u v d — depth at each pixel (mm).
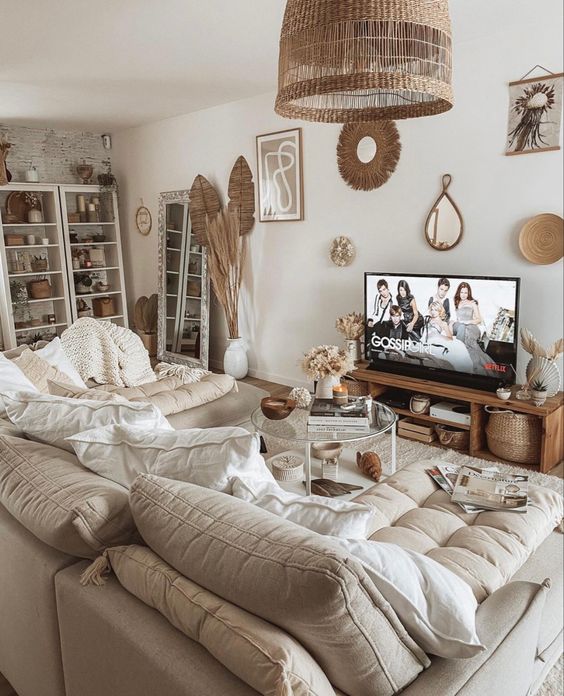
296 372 5301
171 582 1188
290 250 5066
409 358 4012
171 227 6234
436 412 3809
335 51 1723
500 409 3621
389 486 2207
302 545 1050
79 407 1854
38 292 6340
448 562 1668
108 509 1381
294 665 957
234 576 1084
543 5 3076
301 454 2965
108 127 6438
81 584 1341
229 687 1023
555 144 3367
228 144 5402
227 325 5902
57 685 1514
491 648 1175
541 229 3471
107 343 3654
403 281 3939
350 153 4367
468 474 2262
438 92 1775
